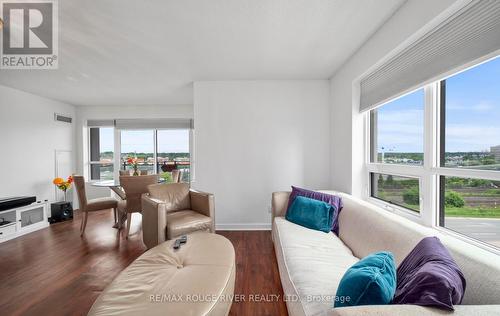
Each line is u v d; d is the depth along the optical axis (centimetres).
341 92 283
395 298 82
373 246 151
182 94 401
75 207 471
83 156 477
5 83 327
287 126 329
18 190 356
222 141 331
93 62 260
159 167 496
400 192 194
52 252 256
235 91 329
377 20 186
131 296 112
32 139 381
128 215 301
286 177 329
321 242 181
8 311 161
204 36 208
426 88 158
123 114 484
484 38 112
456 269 84
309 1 163
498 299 80
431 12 138
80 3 158
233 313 159
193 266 142
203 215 260
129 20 180
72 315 158
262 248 265
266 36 209
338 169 294
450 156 144
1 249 266
